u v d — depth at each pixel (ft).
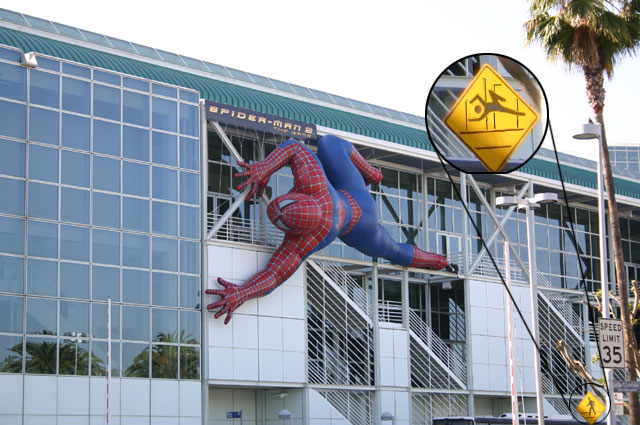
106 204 127.65
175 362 130.62
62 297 121.70
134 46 144.87
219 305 134.41
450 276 171.42
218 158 144.36
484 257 182.70
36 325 118.93
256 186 137.90
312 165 139.64
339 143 147.74
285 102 155.33
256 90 155.63
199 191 137.28
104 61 134.10
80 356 122.01
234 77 154.51
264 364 140.26
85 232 125.08
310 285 150.30
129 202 129.90
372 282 160.15
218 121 139.85
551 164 198.18
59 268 122.01
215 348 134.92
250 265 141.08
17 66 122.31
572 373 189.57
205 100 138.92
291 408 145.48
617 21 113.29
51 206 122.52
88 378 122.21
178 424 129.59
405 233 171.12
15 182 120.06
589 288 205.05
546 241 198.29
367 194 148.56
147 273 130.00
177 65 147.33
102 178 127.85
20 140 121.19
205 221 137.08
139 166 131.64
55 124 124.57
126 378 125.49
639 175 222.28
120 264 127.54
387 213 168.86
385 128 164.55
